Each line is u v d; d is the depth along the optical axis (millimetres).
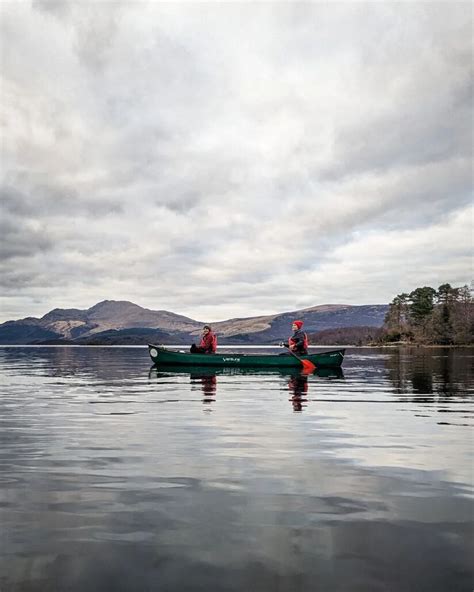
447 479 5117
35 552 3352
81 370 25766
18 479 5133
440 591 2834
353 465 5703
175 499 4477
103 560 3234
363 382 17688
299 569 3102
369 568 3115
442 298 129875
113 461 5910
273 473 5363
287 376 20594
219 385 16531
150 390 14781
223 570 3092
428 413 9969
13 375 22016
